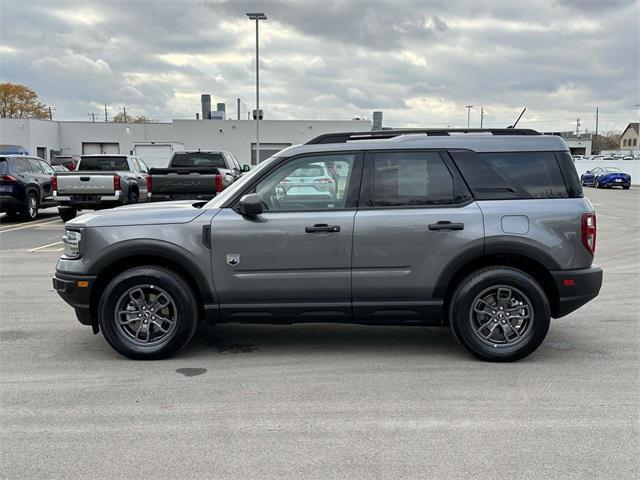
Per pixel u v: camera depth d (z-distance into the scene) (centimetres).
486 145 516
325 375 486
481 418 400
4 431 382
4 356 536
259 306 514
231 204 517
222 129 4953
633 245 1266
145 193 1770
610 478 322
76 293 516
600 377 479
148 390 452
